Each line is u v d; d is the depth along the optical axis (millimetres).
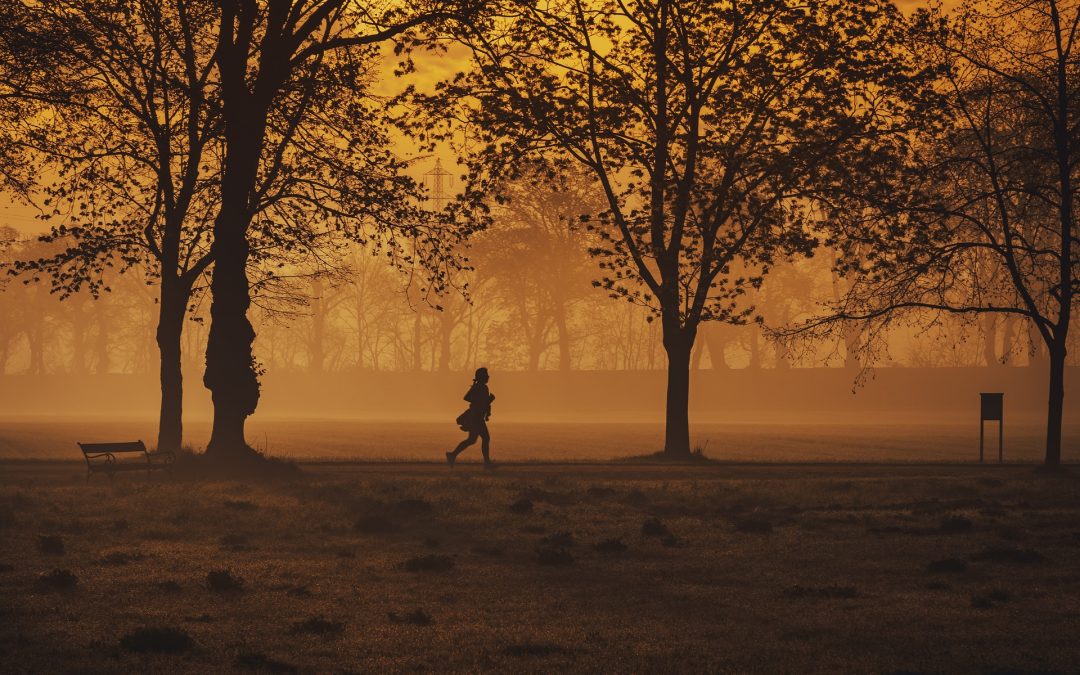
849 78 47406
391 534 23703
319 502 28703
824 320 51000
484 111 48094
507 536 23406
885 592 17047
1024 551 20344
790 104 49219
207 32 48188
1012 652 12969
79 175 48875
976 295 50031
